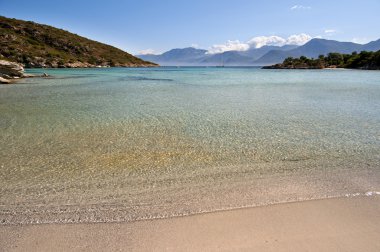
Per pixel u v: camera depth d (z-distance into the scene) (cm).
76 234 447
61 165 798
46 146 980
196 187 644
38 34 16000
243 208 532
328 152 918
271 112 1684
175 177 709
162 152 917
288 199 570
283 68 16862
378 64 11125
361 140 1065
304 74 8019
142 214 515
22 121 1389
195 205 550
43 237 439
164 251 401
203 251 400
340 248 405
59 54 14550
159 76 6706
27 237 439
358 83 4184
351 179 683
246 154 899
